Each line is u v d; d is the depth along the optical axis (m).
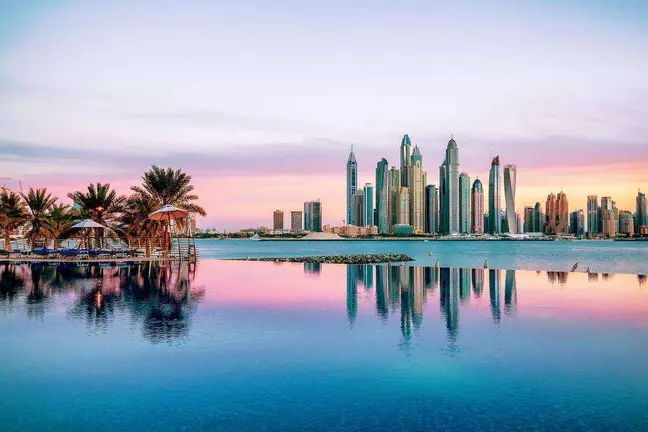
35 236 49.31
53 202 49.91
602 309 17.16
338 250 161.75
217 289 22.38
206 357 10.43
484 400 8.09
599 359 10.48
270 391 8.42
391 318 15.22
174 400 7.96
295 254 110.00
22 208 48.84
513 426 7.09
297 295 20.77
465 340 12.18
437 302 18.86
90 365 9.74
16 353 10.55
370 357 10.56
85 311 15.77
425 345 11.64
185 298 19.05
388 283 26.53
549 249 175.12
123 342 11.61
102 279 25.59
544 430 6.96
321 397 8.16
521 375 9.38
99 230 45.97
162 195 47.34
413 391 8.48
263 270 36.84
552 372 9.57
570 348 11.41
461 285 25.55
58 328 13.09
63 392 8.26
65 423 7.05
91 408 7.59
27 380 8.83
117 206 47.22
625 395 8.35
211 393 8.28
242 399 8.02
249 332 12.95
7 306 16.66
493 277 30.70
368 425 7.08
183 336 12.33
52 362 9.91
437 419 7.32
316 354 10.74
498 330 13.42
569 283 26.67
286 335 12.62
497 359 10.45
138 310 16.08
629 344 11.80
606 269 58.97
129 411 7.49
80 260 38.44
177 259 43.41
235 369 9.60
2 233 51.25
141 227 46.31
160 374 9.23
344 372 9.49
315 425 7.06
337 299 19.64
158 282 24.66
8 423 7.04
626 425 7.14
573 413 7.57
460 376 9.30
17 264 35.75
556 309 17.14
